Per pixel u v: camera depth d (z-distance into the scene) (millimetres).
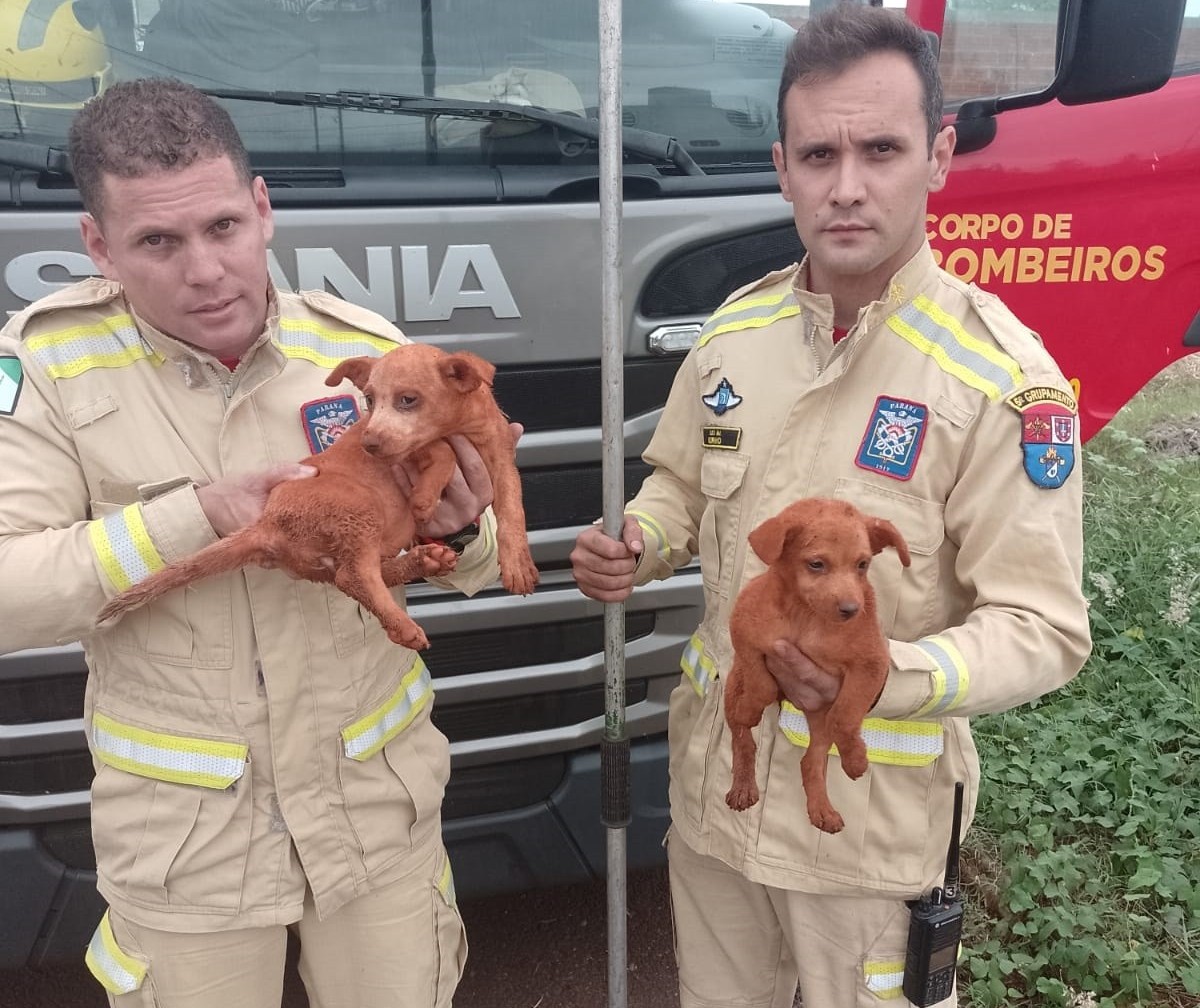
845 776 1762
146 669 1712
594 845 2650
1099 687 3898
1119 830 3127
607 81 1854
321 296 1893
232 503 1530
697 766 1935
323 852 1795
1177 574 4367
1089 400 3387
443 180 2412
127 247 1559
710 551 1944
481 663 2496
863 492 1718
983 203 3100
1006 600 1639
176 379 1714
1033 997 2744
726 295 2518
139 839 1737
